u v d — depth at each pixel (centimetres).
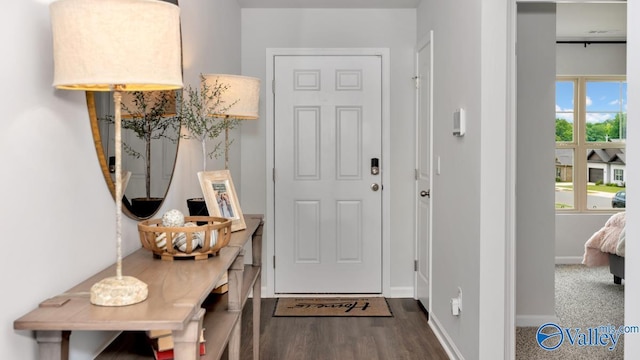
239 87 289
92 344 178
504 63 270
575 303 449
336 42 463
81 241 171
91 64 133
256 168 467
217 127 305
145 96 222
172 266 183
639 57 160
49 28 152
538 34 381
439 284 366
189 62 289
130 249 214
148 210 232
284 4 451
